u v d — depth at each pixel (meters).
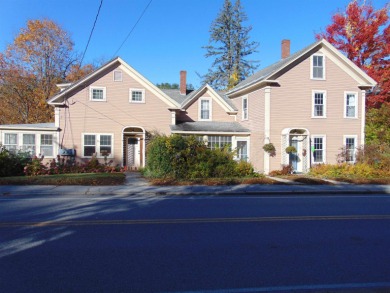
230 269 5.36
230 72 53.91
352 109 25.75
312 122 24.97
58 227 8.00
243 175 20.55
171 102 25.64
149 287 4.65
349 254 6.19
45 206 11.05
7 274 5.07
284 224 8.56
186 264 5.56
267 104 24.30
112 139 24.83
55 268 5.32
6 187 15.62
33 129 23.73
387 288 4.74
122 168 24.25
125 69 25.03
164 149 19.39
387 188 16.88
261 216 9.61
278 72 24.41
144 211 10.29
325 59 25.22
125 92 25.02
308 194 15.41
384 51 28.97
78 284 4.73
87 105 24.47
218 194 14.98
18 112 37.62
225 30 55.00
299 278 5.04
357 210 10.85
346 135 25.50
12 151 22.47
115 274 5.10
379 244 6.86
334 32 30.28
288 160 24.44
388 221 9.08
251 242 6.88
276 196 14.49
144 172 21.38
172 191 15.03
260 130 25.11
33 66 38.00
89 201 12.29
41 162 23.61
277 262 5.71
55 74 39.12
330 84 25.31
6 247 6.38
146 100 25.34
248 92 27.28
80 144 24.38
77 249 6.29
